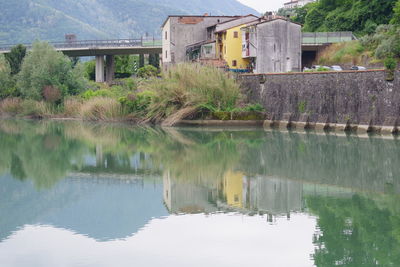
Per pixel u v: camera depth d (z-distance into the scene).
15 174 32.09
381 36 67.00
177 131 51.88
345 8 88.12
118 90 68.81
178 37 85.00
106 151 40.66
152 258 17.73
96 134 51.50
